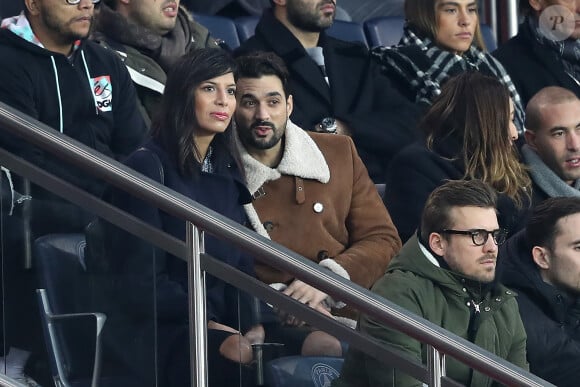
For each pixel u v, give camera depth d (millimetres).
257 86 20109
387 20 29469
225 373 15922
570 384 19125
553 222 19391
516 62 27156
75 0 20500
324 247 20297
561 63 27156
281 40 24781
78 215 16234
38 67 20375
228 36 27297
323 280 15383
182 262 16062
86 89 20734
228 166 19234
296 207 20281
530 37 27234
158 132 18781
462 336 17656
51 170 17453
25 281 16312
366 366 15531
